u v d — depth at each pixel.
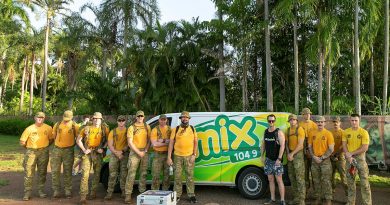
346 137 7.43
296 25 17.83
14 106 47.84
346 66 20.30
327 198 7.46
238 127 8.42
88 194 8.82
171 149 7.94
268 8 18.55
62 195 8.70
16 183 10.23
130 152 8.01
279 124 8.18
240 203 7.95
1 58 45.56
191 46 21.31
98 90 24.69
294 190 7.79
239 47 19.47
